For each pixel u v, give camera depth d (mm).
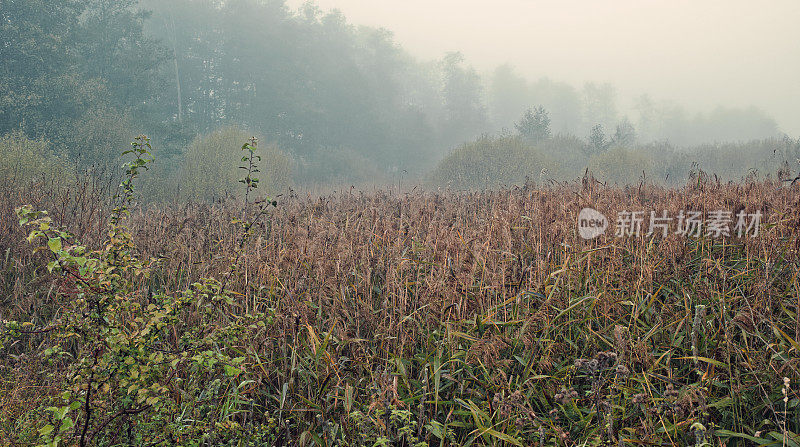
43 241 4512
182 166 19375
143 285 3439
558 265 3389
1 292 3943
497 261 3434
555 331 2949
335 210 6352
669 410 2205
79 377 1776
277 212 6082
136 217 5891
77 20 23000
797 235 2971
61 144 17984
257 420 2617
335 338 2887
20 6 19984
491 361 2588
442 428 2443
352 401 2494
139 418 1994
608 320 2957
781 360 2385
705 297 2885
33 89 19438
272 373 2895
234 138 17594
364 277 3434
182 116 36250
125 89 26891
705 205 3799
